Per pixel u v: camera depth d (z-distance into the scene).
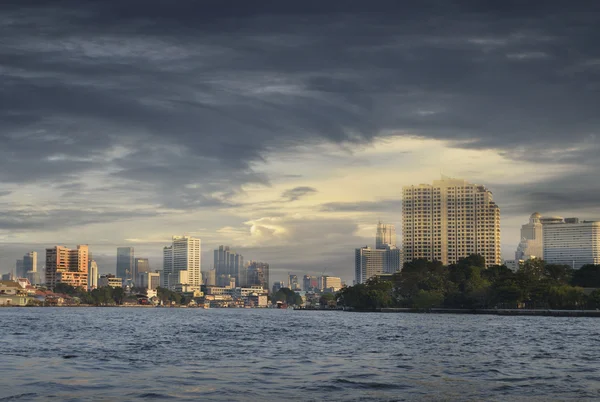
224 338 150.38
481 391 62.56
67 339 143.25
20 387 63.94
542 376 74.19
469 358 96.62
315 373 76.06
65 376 72.50
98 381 68.44
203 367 82.50
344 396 59.38
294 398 58.22
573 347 120.31
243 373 76.00
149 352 106.81
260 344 128.62
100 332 175.25
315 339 145.25
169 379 70.25
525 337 151.50
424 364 87.19
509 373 77.06
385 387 64.75
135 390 62.25
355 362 89.69
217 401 56.59
